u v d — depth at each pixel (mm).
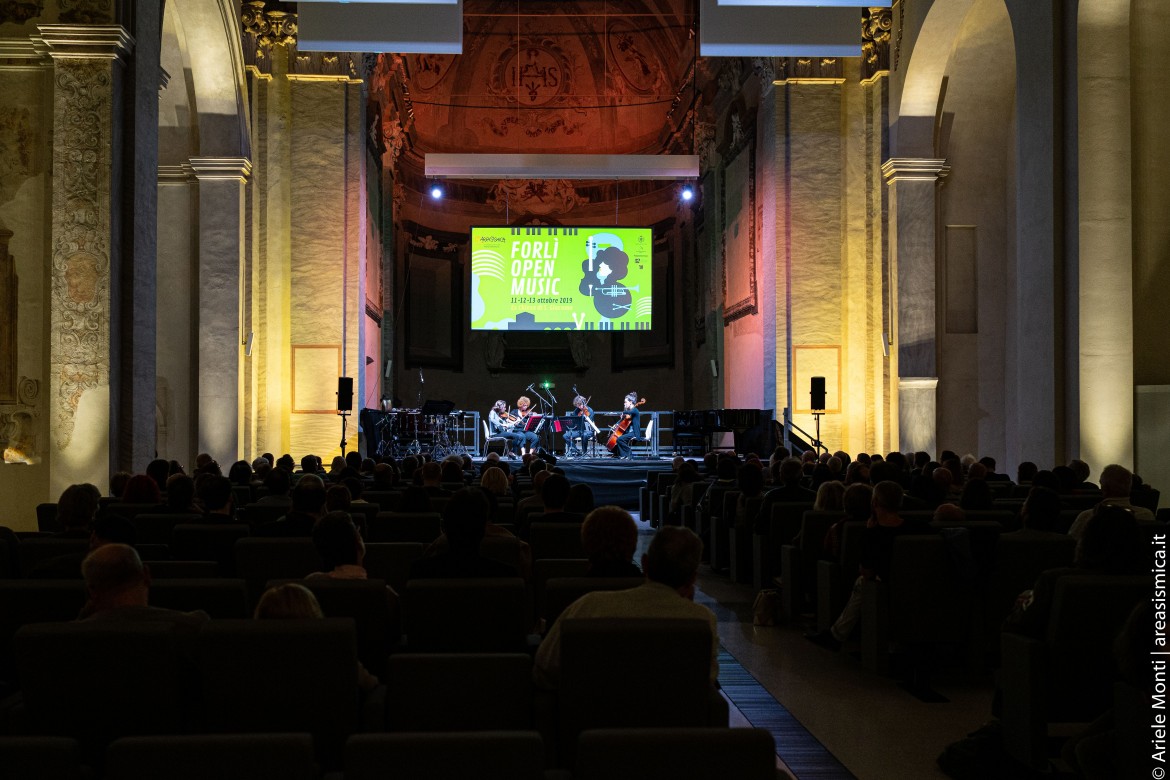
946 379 17359
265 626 3195
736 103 22594
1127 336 11477
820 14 13781
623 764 2152
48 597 4066
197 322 17219
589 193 31875
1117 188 11516
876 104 17938
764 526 8906
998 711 4824
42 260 11430
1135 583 4254
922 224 17188
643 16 29297
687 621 3256
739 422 19000
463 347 31844
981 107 17219
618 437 21062
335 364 18453
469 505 4453
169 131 17219
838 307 19062
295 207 18531
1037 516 5918
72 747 2082
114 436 11211
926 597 6074
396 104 25906
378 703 3348
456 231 31734
